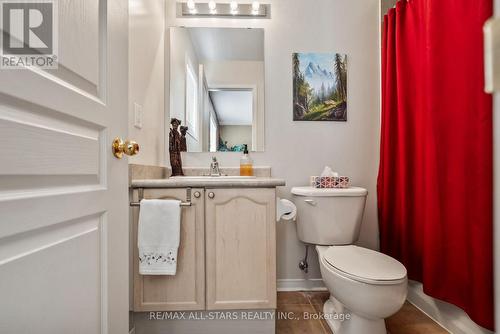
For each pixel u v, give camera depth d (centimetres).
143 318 135
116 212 83
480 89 110
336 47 198
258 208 134
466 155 120
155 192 132
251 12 195
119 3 86
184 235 132
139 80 148
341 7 198
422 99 148
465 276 122
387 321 152
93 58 72
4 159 46
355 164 198
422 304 162
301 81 196
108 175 79
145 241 126
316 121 197
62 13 60
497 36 34
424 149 144
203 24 194
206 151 193
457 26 124
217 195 133
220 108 194
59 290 59
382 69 188
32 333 51
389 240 180
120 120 86
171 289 131
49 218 55
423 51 149
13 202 47
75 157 64
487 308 109
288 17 196
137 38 146
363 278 114
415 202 162
